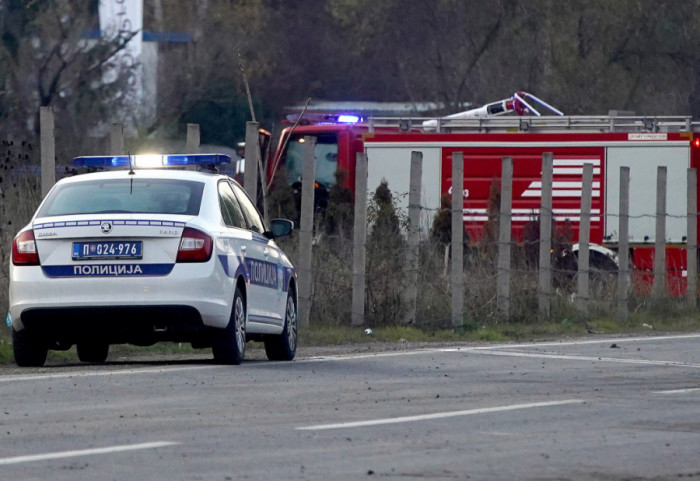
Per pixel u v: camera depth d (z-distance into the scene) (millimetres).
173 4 161125
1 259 58375
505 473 25234
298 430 30234
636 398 37344
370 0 181500
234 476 24547
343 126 101250
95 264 42312
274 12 181500
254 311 46094
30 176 64312
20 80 130125
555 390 39219
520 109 109750
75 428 30156
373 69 180250
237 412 33188
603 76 166875
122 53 150125
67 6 132625
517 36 169375
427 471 25297
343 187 92000
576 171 98750
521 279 76562
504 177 74250
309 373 43250
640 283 86062
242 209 47750
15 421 31219
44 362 46000
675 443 29188
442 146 99875
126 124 139125
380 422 31703
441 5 177000
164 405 34312
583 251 77500
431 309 71188
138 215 42594
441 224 80562
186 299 42094
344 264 69938
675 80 168875
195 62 157125
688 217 87250
